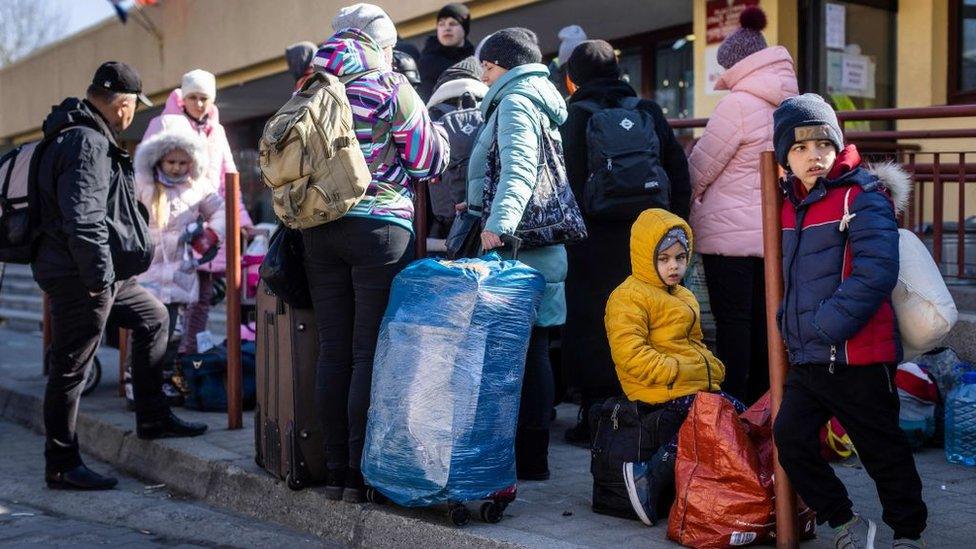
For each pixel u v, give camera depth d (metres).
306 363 4.64
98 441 6.32
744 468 3.75
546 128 4.56
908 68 9.18
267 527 4.73
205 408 6.63
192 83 6.98
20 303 14.79
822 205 3.50
